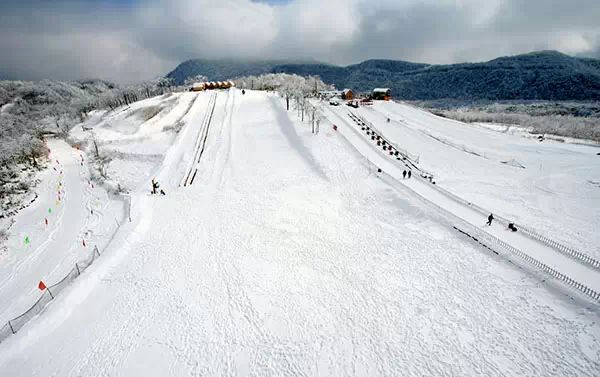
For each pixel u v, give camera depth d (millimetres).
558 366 23672
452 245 38719
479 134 108062
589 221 48219
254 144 78500
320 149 71750
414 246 39281
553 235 42750
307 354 26281
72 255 43281
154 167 73062
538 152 90062
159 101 120188
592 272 32094
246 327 28875
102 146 89500
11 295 36969
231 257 38375
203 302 31719
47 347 26906
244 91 127688
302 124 88625
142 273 35719
